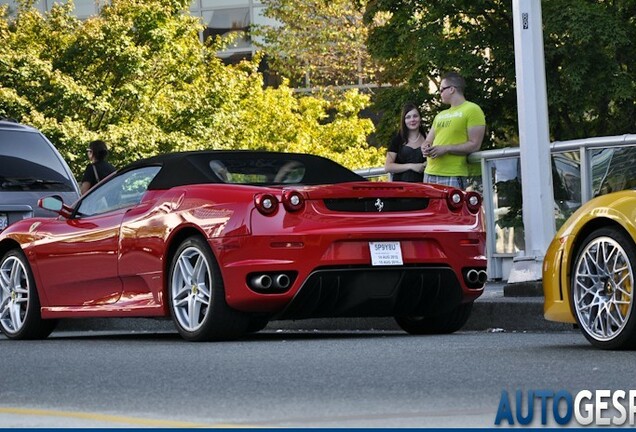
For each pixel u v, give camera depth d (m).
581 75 38.38
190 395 10.77
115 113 54.72
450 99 22.72
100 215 18.42
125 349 15.73
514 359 13.10
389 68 44.78
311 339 16.75
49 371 13.12
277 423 9.09
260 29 78.50
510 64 39.94
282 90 69.00
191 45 58.12
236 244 16.05
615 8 39.97
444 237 16.66
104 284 18.12
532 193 21.23
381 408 9.73
